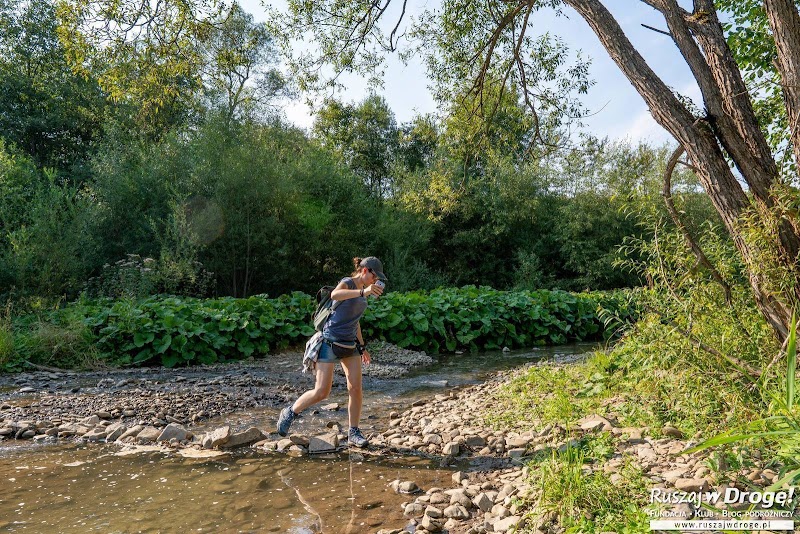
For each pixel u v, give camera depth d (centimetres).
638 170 2288
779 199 398
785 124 709
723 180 424
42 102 2448
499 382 803
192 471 425
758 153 422
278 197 1695
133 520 333
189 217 1578
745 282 490
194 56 914
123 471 424
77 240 1274
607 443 416
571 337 1483
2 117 2317
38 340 900
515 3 839
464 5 927
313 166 1880
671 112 432
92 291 1329
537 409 557
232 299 1202
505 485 372
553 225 2541
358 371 487
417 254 2377
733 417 400
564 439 446
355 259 477
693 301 478
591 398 571
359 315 478
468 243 2458
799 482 273
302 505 359
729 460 338
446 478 410
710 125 431
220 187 1605
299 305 1177
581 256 2425
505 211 2386
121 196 1577
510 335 1336
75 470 426
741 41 762
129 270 1248
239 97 2214
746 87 430
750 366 434
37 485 393
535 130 945
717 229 521
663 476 335
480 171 2550
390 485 395
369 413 631
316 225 1752
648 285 548
